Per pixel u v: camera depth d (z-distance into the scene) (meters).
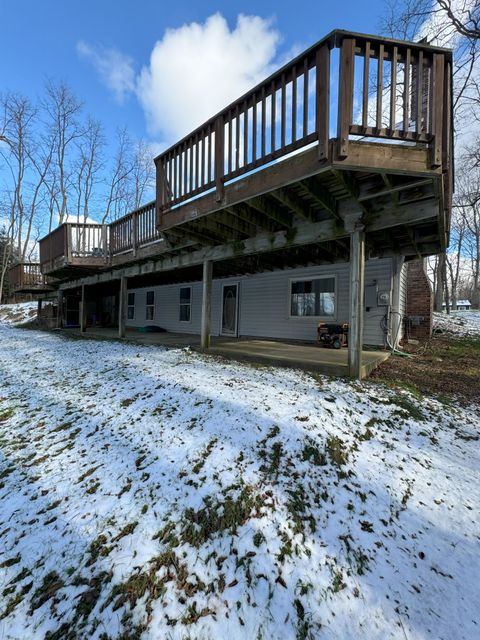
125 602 1.53
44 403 4.05
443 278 18.03
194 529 1.92
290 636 1.39
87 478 2.46
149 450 2.75
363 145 2.86
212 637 1.38
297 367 5.05
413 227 5.07
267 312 9.05
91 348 7.97
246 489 2.23
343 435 2.89
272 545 1.83
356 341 4.31
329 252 6.38
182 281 11.55
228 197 3.89
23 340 10.29
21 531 1.98
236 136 3.69
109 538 1.88
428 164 2.91
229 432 2.91
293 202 3.91
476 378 4.86
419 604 1.53
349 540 1.88
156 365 5.54
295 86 3.08
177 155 4.73
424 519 2.05
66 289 13.77
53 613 1.49
